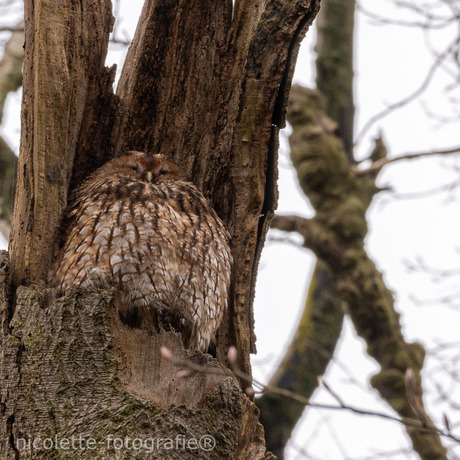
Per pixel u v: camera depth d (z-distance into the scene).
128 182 9.66
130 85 10.10
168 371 7.56
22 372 7.35
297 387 18.02
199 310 9.31
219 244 9.51
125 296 8.77
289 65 9.29
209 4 9.88
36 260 8.51
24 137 8.84
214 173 9.95
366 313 16.58
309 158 17.69
